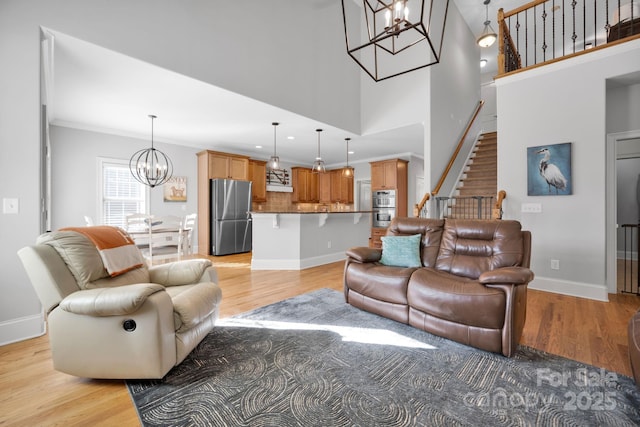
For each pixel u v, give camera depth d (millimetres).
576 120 3318
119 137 5324
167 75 3072
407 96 4848
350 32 5219
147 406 1499
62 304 1585
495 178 5270
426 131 4637
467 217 5066
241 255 6207
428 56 4605
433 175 4707
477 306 2029
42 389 1636
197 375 1773
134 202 5527
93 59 2740
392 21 1724
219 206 6051
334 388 1654
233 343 2189
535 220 3598
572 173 3342
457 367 1874
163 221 4148
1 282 2123
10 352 2025
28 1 2207
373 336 2311
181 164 6152
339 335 2328
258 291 3541
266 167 7691
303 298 3256
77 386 1665
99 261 1934
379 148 6680
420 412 1464
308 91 4473
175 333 1775
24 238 2207
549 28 6074
